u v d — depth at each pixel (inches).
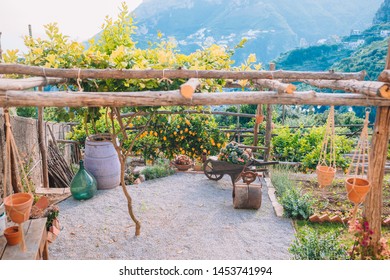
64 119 197.3
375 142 158.1
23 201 128.3
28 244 141.0
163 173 338.3
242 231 228.7
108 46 208.1
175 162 355.9
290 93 140.0
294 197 256.5
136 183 315.6
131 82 175.5
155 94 131.5
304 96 141.3
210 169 330.0
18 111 556.4
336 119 704.4
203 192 298.0
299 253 176.9
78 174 276.2
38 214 207.9
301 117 717.9
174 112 329.7
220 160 300.2
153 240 215.5
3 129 236.4
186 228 232.1
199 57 199.8
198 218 247.6
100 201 273.9
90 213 252.5
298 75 164.1
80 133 383.9
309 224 239.8
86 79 173.8
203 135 351.9
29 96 120.0
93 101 126.5
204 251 202.7
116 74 151.9
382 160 158.1
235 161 293.1
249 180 265.7
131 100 129.4
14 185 248.7
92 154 293.0
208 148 357.4
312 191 302.5
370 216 163.8
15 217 123.6
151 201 275.9
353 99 143.6
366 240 162.9
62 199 277.7
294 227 235.5
